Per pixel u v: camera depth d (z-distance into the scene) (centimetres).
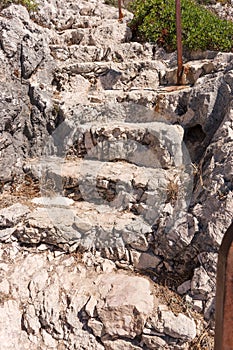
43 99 376
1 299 256
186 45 407
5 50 369
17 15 399
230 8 581
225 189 263
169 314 236
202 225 261
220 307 86
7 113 349
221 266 86
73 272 273
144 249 279
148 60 412
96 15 535
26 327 248
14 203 318
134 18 463
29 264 277
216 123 318
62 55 426
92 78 412
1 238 287
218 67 346
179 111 343
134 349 234
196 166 305
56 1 535
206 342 226
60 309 252
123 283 258
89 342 241
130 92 374
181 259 266
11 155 352
